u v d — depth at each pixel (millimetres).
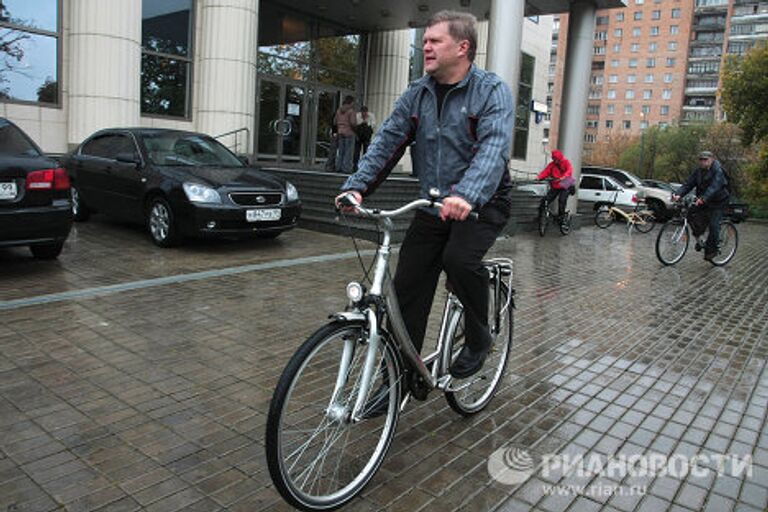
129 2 11055
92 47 10781
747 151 49625
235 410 3426
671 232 9477
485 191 2559
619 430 3445
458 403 3383
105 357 4102
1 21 10312
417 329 3066
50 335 4449
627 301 6738
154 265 6840
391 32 18328
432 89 2887
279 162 16656
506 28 11219
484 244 2912
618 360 4676
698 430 3494
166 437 3088
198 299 5602
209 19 12719
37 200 5906
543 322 5652
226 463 2869
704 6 100250
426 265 3053
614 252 10859
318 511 2459
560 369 4406
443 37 2742
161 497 2574
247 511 2508
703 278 8578
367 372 2525
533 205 14789
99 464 2805
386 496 2670
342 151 13938
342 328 2436
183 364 4059
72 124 11031
